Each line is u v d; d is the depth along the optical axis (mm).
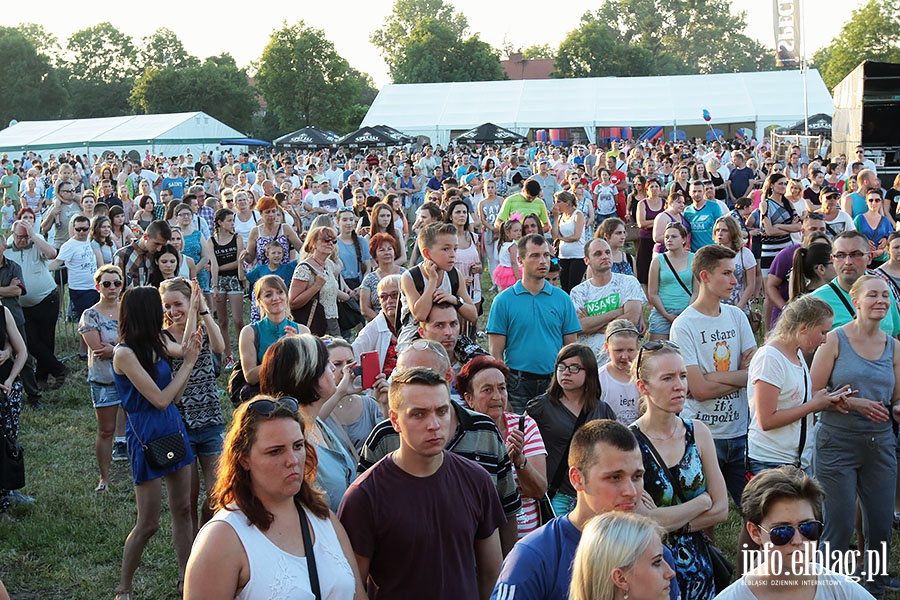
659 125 46781
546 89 49438
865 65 22938
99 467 7902
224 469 3439
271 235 10883
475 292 10172
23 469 7020
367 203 13172
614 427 3637
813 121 38281
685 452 4340
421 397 3684
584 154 32531
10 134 56719
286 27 79562
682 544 4254
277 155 40750
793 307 5305
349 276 10523
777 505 3533
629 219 16438
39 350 10562
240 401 6223
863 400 5207
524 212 12781
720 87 48156
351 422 5398
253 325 6324
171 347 5766
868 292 5324
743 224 13047
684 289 8328
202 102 85188
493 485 3990
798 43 24953
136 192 25266
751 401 5488
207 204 15023
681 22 139125
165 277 9438
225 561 3283
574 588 3021
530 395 6629
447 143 47562
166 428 5633
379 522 3744
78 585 6027
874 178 12516
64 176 15641
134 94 86125
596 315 7555
